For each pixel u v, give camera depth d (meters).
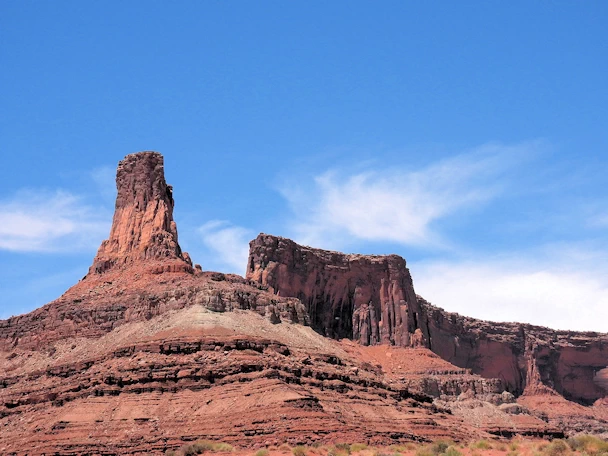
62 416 125.56
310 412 119.12
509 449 115.69
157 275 168.00
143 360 134.62
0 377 151.25
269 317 155.38
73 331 159.50
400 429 131.62
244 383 127.69
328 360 148.25
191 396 127.44
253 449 113.38
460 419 160.62
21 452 119.75
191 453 111.88
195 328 141.62
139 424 122.62
